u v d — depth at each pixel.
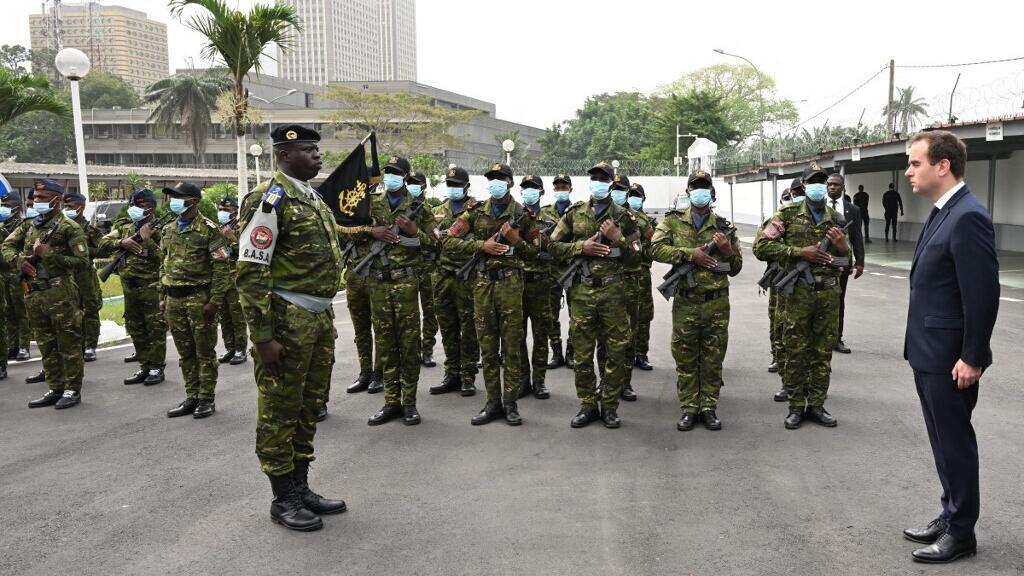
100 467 5.19
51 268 6.65
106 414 6.55
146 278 7.51
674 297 5.81
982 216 3.37
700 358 5.87
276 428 4.11
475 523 4.14
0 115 13.98
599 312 5.79
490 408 6.13
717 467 4.95
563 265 7.14
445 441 5.62
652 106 70.12
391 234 5.83
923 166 3.58
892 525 4.00
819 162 18.22
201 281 6.34
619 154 62.84
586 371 5.91
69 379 6.81
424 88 86.69
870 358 8.07
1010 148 16.14
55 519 4.32
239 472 5.05
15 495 4.70
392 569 3.64
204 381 6.41
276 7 13.84
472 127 81.88
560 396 6.92
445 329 7.14
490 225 5.99
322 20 145.12
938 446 3.67
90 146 75.12
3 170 31.20
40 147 64.06
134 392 7.32
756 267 18.17
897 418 5.94
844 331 9.60
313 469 5.05
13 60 71.81
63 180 33.69
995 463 4.83
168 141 75.25
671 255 5.68
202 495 4.65
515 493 4.57
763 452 5.22
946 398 3.54
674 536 3.92
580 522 4.12
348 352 8.99
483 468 5.02
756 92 67.56
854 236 8.03
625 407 6.50
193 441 5.75
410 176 6.62
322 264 4.22
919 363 3.62
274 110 70.44
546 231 6.57
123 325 10.99
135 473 5.06
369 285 6.05
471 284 6.75
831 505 4.28
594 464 5.06
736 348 8.80
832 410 6.20
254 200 4.01
